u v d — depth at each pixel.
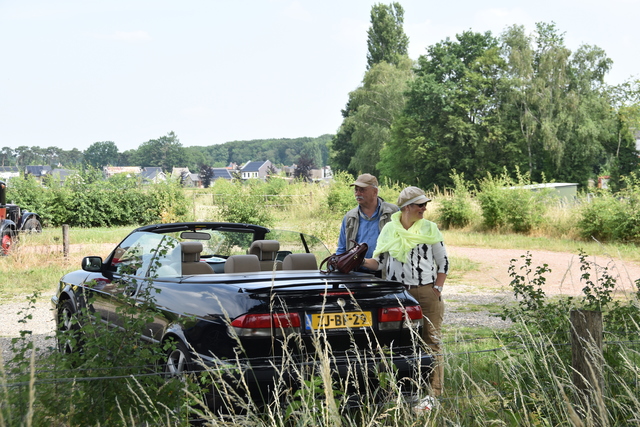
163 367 4.27
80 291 5.68
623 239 20.14
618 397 3.74
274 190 37.81
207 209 28.16
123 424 2.98
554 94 53.06
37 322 8.48
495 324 8.16
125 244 5.59
